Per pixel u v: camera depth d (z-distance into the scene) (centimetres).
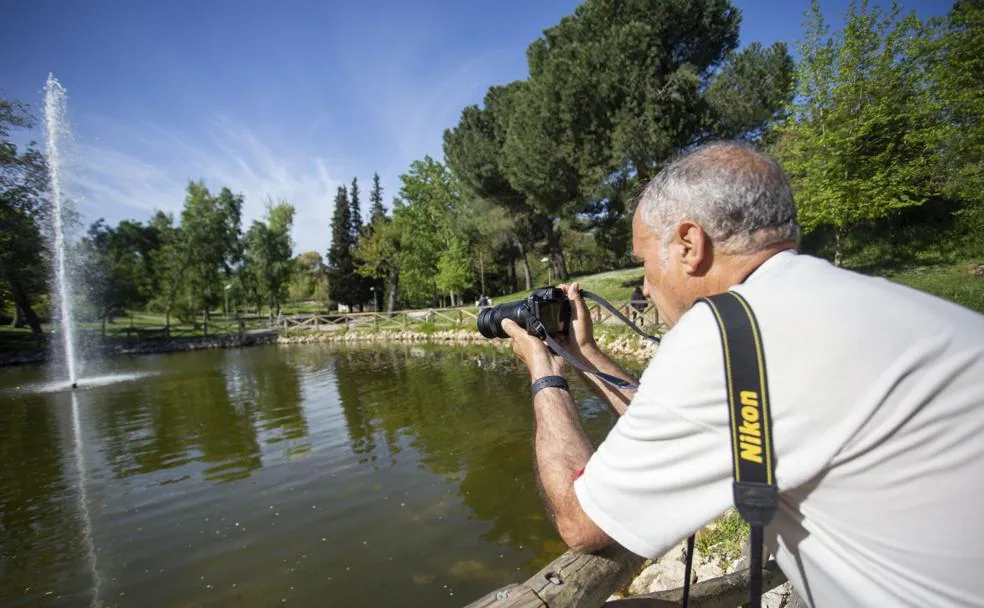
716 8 1619
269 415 916
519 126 1950
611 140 1623
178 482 596
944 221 1451
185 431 834
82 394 1245
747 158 89
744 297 75
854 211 1159
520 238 3269
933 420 62
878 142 1125
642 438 78
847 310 68
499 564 387
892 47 1070
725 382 70
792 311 70
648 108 1489
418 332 2258
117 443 783
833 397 65
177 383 1364
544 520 447
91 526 491
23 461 714
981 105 931
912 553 62
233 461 661
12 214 2312
